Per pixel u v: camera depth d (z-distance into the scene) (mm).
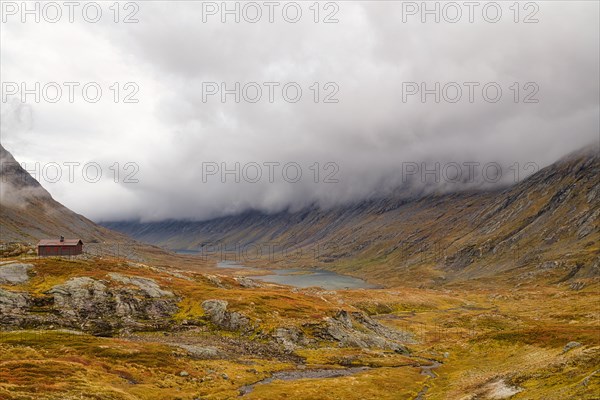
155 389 70188
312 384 82188
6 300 117125
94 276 140375
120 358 85000
